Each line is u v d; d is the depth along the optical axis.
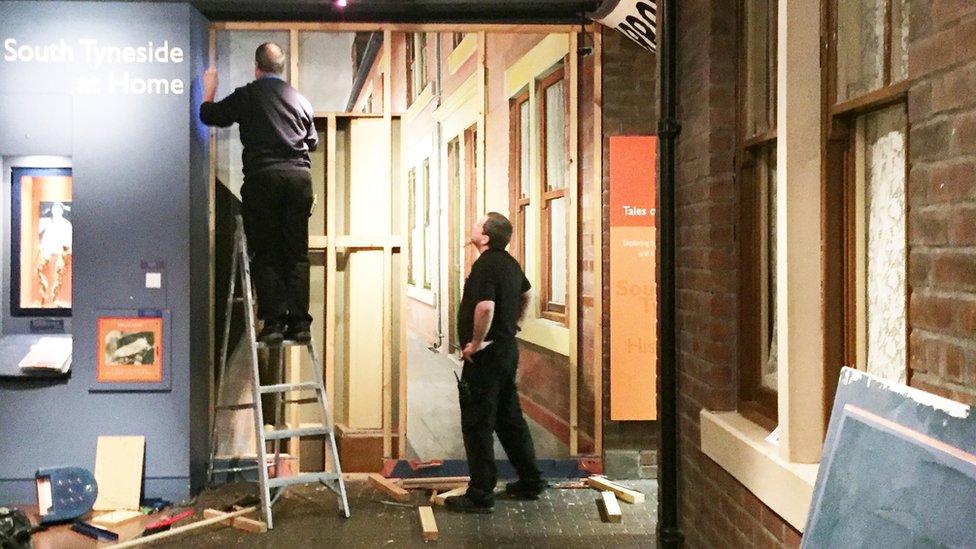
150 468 5.75
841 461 1.91
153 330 5.74
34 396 5.70
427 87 10.97
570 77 6.28
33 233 5.79
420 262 11.62
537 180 7.21
